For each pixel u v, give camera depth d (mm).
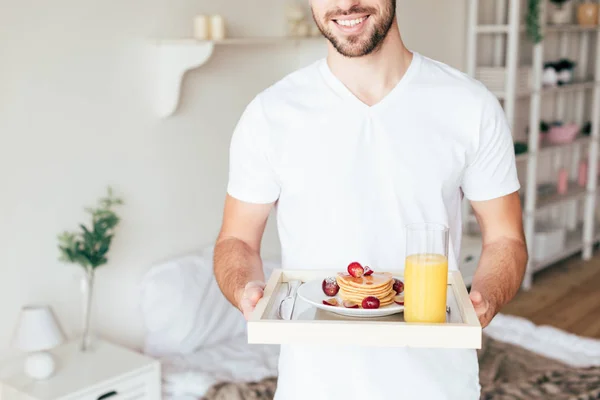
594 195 5082
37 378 2311
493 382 2621
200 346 2848
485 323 1146
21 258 2488
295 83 1393
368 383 1319
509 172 1385
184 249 3078
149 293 2797
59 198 2578
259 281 1294
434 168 1326
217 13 3035
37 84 2471
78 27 2564
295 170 1354
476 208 1418
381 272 1250
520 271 1331
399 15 3703
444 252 1058
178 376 2541
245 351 2818
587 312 4059
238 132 1423
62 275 2619
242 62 3213
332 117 1334
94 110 2656
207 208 3164
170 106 2852
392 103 1325
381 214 1340
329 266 1352
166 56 2812
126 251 2840
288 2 3361
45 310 2355
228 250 1410
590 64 5473
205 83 3070
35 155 2490
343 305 1132
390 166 1322
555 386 2523
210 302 2895
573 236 5242
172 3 2857
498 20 4387
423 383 1322
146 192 2889
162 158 2936
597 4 4891
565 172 4945
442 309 1057
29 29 2426
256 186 1417
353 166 1329
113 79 2703
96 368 2395
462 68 4363
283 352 1404
